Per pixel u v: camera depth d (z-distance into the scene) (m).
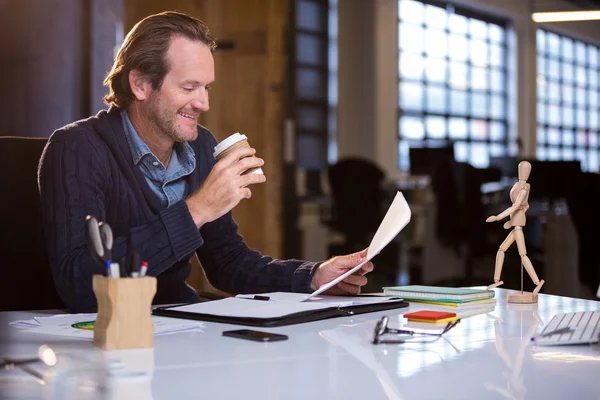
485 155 11.22
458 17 11.12
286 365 1.01
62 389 0.87
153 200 1.94
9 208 1.96
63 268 1.66
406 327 1.31
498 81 11.34
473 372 0.97
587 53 12.11
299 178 8.71
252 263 2.04
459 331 1.28
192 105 1.90
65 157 1.78
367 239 7.75
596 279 5.40
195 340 1.19
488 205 7.40
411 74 10.62
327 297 1.70
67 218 1.73
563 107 11.96
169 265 1.61
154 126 1.92
